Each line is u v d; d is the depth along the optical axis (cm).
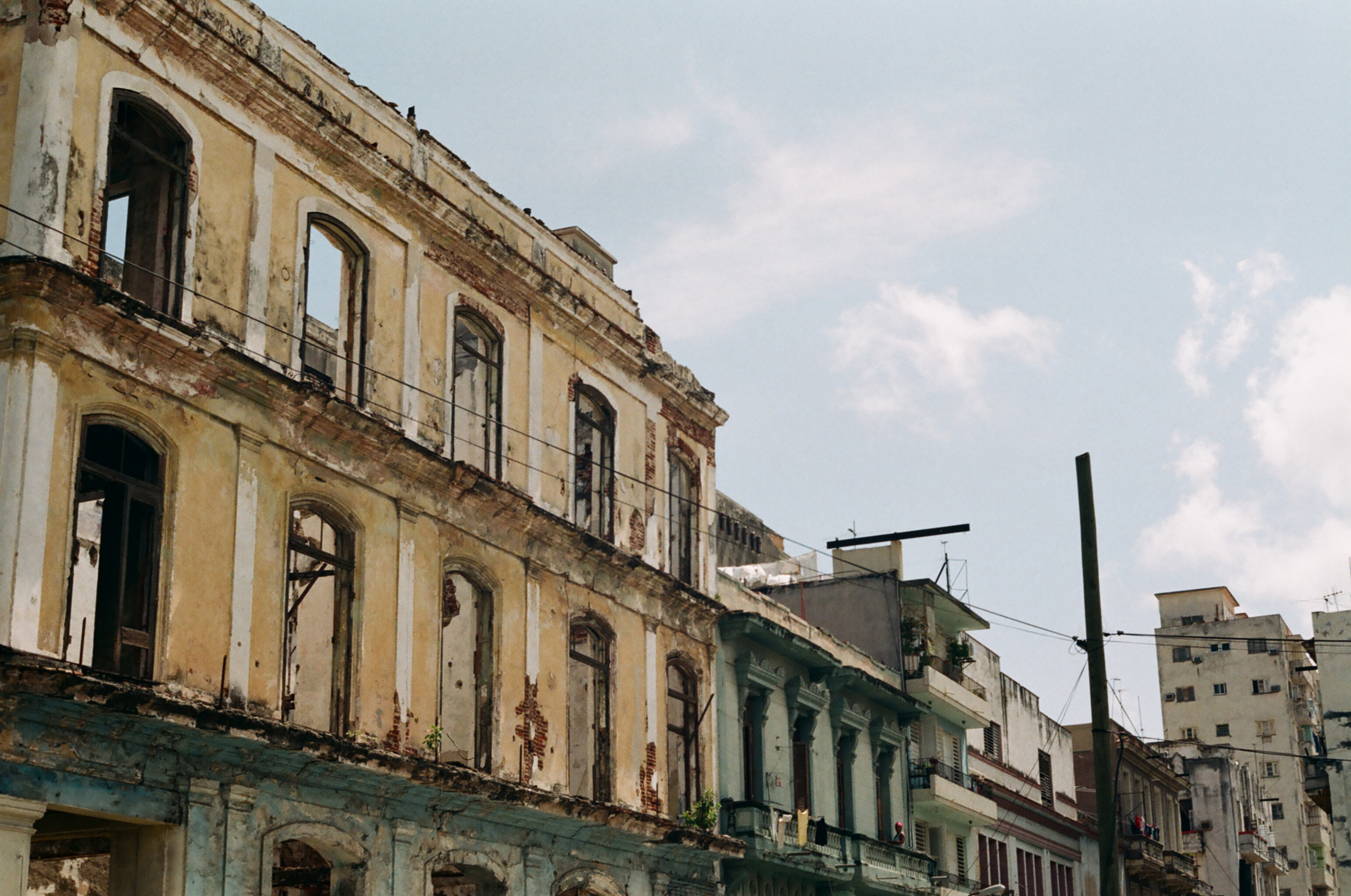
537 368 2728
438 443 2422
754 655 3403
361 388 2270
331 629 2669
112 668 1777
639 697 2928
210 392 1961
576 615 2756
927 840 4344
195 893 1820
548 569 2672
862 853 3681
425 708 2316
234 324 2022
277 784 1981
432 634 2355
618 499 2975
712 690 3222
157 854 1806
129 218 1988
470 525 2478
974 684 4747
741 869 3177
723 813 3195
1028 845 5150
